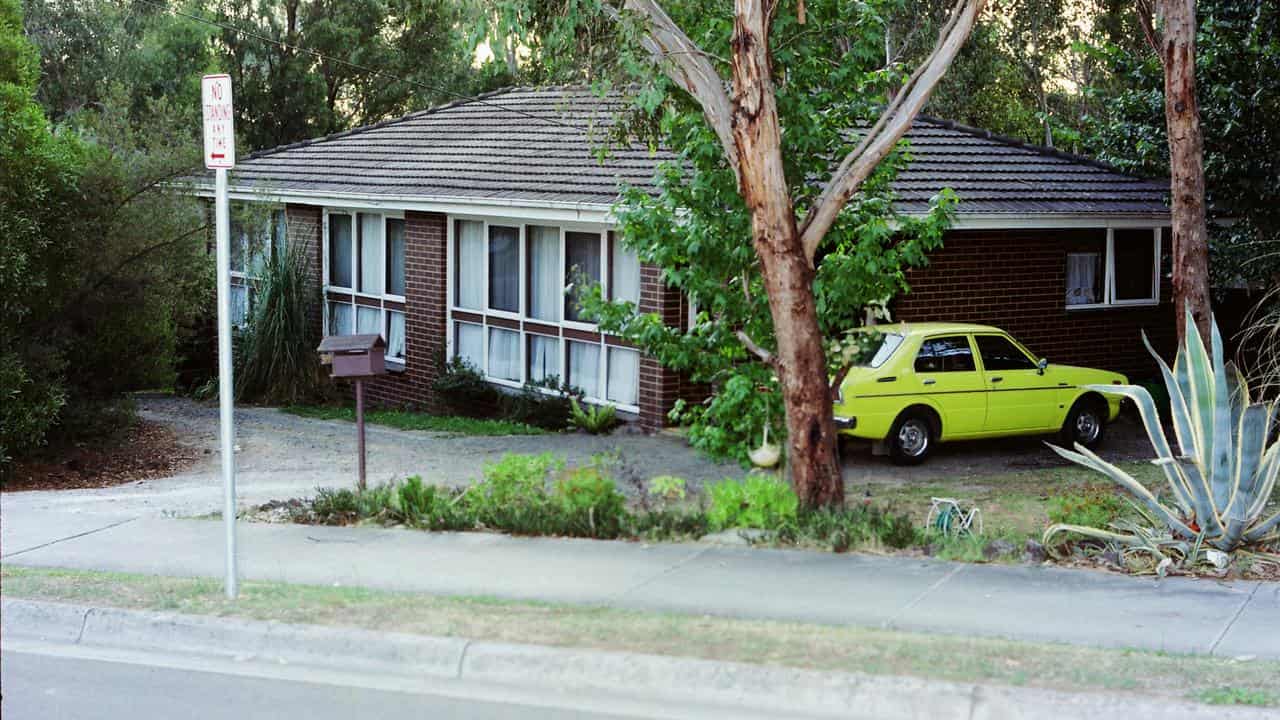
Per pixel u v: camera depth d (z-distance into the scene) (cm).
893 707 643
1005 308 1839
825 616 807
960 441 1703
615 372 1828
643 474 1438
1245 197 1883
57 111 3928
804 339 1105
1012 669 669
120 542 1062
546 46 1151
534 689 696
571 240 1881
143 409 2092
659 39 1105
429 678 718
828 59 1227
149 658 764
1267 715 602
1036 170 1983
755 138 1075
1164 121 1991
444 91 4378
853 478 1446
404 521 1125
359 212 2311
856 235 1251
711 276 1205
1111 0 2788
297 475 1460
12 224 1448
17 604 831
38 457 1532
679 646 714
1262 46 1850
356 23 4341
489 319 2034
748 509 1080
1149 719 610
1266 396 1752
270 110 4278
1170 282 2019
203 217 1845
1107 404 1645
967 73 3703
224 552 1019
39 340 1533
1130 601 847
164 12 4200
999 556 969
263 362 2217
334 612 798
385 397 2253
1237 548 965
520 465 1142
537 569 943
